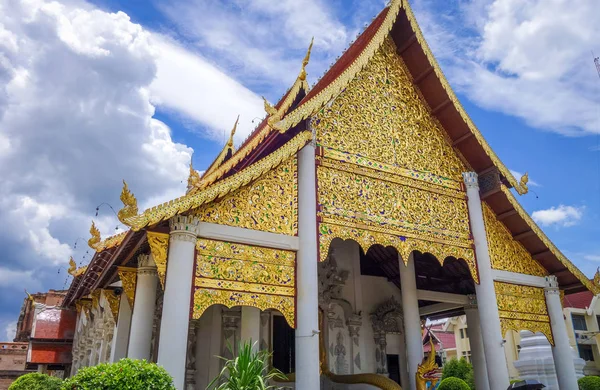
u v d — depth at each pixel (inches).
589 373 1327.5
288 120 375.2
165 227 324.5
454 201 492.7
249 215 355.9
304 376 335.9
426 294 616.7
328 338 587.8
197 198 321.1
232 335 547.5
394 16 473.1
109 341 532.7
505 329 482.3
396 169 457.1
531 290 522.9
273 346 556.1
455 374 1189.7
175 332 295.0
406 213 448.1
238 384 266.1
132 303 420.8
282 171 385.4
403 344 660.1
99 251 425.4
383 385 459.8
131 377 235.6
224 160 607.5
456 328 1702.8
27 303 1137.4
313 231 374.9
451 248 468.8
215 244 336.5
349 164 425.1
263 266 351.6
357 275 645.9
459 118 498.6
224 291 328.5
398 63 504.7
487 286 471.2
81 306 731.4
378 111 468.1
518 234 524.7
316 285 362.6
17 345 1028.5
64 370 849.5
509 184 514.9
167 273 309.9
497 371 442.9
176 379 286.5
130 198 298.7
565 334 516.4
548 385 910.4
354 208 413.1
